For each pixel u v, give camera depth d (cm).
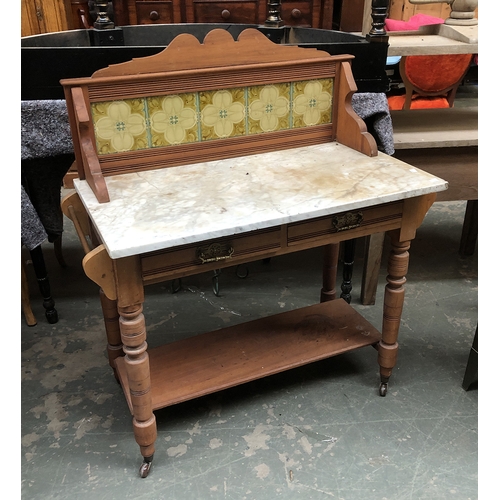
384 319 178
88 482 156
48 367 204
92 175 145
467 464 161
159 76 155
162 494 152
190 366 177
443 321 228
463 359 206
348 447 167
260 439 170
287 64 170
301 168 166
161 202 144
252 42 165
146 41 270
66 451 167
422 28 236
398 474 157
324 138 189
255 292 252
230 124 173
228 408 183
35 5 331
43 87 188
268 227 144
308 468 160
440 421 176
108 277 132
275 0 246
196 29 272
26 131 190
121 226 131
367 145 174
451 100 383
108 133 157
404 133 225
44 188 217
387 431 173
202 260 139
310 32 245
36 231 205
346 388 192
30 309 226
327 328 196
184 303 244
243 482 155
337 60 177
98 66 188
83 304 244
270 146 181
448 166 227
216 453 165
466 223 272
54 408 184
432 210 336
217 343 189
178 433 173
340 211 142
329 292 221
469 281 258
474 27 223
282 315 204
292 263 278
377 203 146
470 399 186
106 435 173
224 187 153
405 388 191
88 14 345
